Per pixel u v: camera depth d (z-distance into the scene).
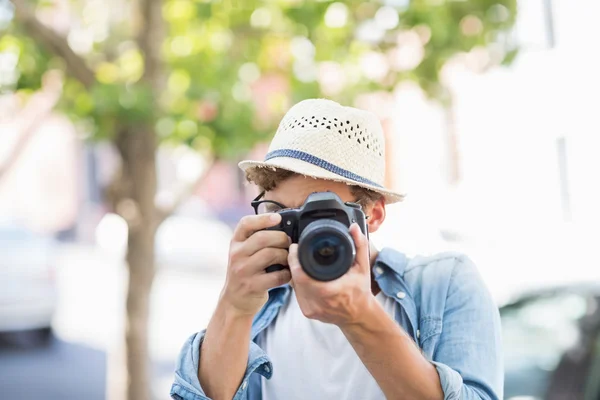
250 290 1.66
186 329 11.24
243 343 1.77
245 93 4.51
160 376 8.49
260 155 12.05
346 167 1.80
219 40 4.85
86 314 12.48
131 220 4.48
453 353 1.81
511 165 10.85
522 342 3.67
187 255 16.73
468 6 4.63
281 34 4.78
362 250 1.50
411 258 1.99
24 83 4.47
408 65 4.74
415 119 12.55
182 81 4.79
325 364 1.87
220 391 1.80
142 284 4.52
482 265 6.54
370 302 1.51
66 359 9.58
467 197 11.34
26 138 5.56
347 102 4.72
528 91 10.46
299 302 1.53
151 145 4.40
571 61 9.86
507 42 4.82
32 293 9.88
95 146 4.57
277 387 1.92
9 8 4.30
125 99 4.03
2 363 9.37
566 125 10.02
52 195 23.81
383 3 4.59
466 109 11.56
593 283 3.77
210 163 4.59
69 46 4.30
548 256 6.14
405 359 1.56
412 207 10.66
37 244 10.18
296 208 1.74
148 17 4.36
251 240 1.64
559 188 10.18
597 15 9.59
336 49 4.68
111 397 4.77
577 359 3.46
